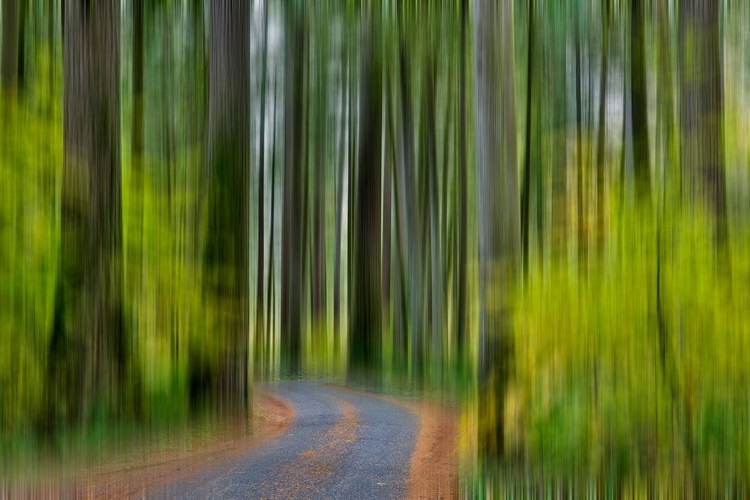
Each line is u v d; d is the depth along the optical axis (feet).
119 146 34.88
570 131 25.45
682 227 20.72
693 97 27.04
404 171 81.05
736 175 24.53
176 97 54.60
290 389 66.33
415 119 81.97
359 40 84.28
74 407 30.01
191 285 37.47
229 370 37.88
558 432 20.29
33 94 31.35
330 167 94.63
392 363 78.02
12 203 29.71
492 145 25.66
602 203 22.03
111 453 28.30
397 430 37.24
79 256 32.14
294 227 92.12
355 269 80.18
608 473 19.34
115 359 32.96
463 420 35.55
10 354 28.58
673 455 18.76
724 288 19.70
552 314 21.15
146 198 37.01
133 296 35.53
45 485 22.72
